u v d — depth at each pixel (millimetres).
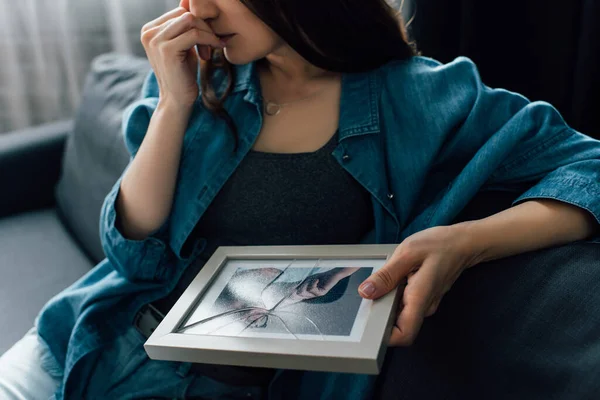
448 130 924
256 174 931
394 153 939
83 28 2143
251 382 910
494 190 938
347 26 915
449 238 768
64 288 1391
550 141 905
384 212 940
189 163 977
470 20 1312
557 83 1308
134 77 1586
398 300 714
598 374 646
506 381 715
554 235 821
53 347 1074
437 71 968
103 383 976
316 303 702
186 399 923
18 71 2201
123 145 1452
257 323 690
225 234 964
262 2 846
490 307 777
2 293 1390
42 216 1719
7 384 1041
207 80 970
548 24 1271
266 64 1010
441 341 790
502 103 953
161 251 987
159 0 2074
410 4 1386
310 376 902
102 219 1005
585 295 731
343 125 929
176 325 715
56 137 1759
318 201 917
